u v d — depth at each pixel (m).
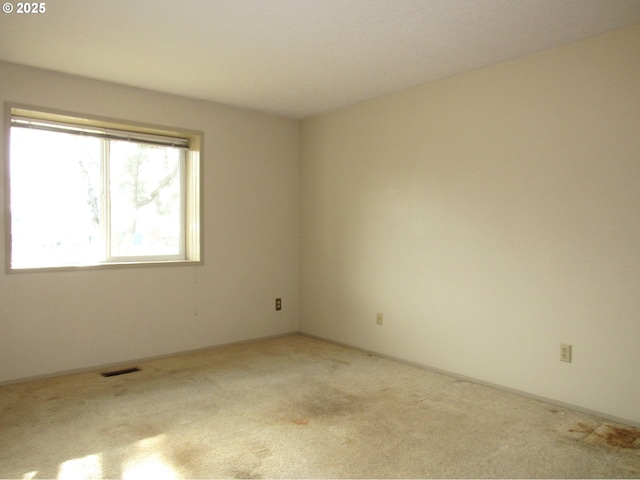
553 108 2.86
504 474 2.03
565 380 2.82
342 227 4.30
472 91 3.28
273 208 4.59
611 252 2.63
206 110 4.09
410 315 3.71
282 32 2.63
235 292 4.33
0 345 3.15
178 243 4.20
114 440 2.34
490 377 3.19
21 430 2.45
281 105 4.22
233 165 4.29
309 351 4.12
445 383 3.25
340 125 4.31
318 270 4.57
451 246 3.42
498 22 2.50
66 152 3.56
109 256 3.77
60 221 3.54
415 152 3.66
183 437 2.38
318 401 2.89
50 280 3.34
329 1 2.28
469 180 3.30
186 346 4.02
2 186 3.14
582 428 2.51
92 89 3.47
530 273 2.98
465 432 2.45
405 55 2.98
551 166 2.87
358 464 2.12
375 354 4.00
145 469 2.06
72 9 2.35
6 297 3.17
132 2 2.28
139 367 3.61
